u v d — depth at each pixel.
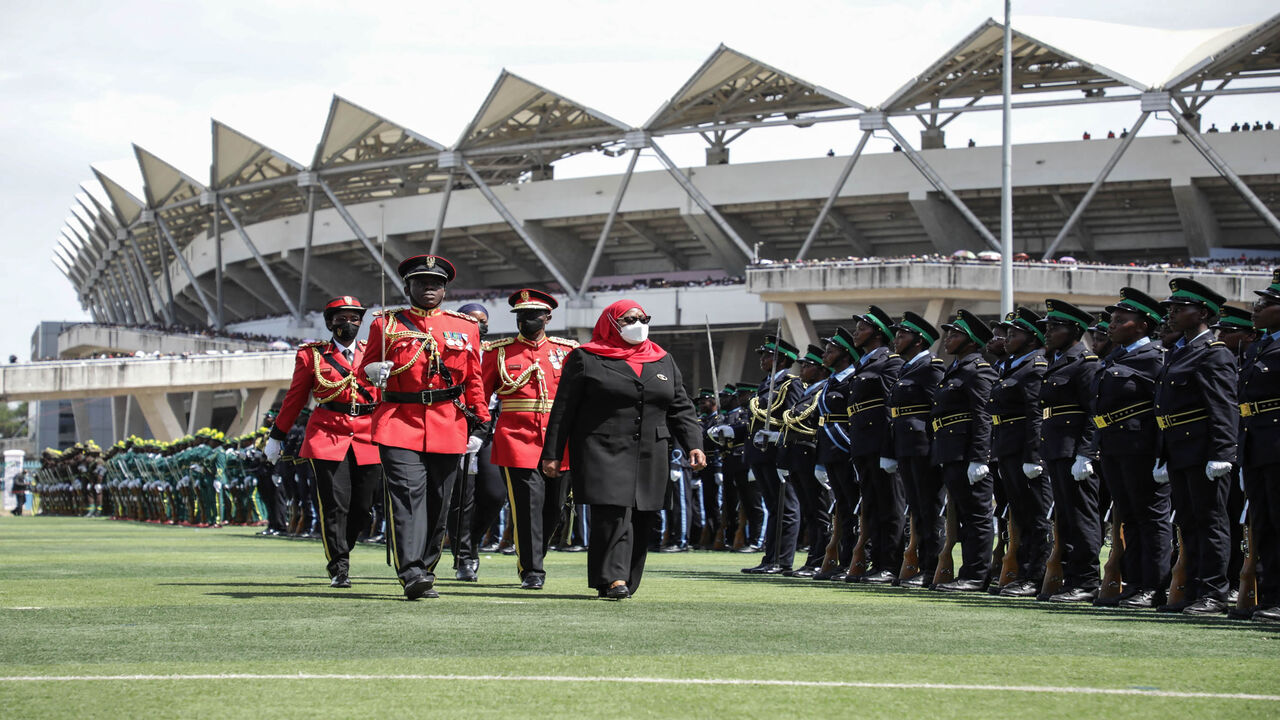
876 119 49.19
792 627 7.97
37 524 32.56
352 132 61.00
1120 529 10.34
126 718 4.95
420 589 9.59
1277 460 8.99
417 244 65.31
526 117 59.62
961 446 11.71
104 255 96.31
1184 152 47.91
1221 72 47.56
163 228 74.75
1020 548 11.59
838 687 5.68
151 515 35.09
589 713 5.06
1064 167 49.31
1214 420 9.34
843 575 13.45
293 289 76.12
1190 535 9.76
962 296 42.22
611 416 9.86
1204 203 49.84
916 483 12.36
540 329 11.06
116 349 71.50
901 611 9.24
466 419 10.41
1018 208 52.53
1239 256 51.59
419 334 10.05
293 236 67.06
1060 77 50.69
